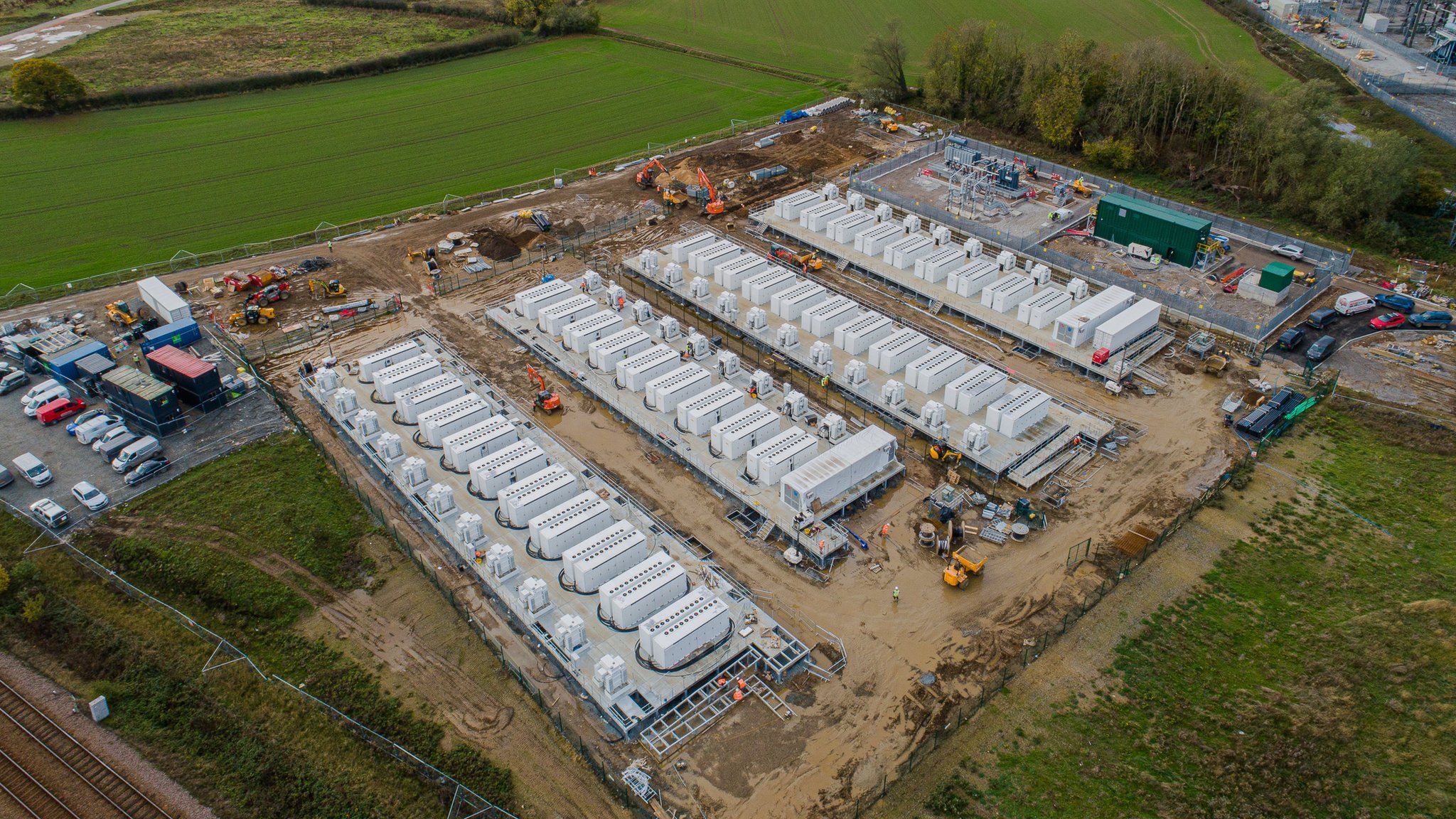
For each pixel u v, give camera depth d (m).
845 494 66.56
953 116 139.00
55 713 51.50
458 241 102.38
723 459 70.31
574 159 126.75
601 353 79.81
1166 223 94.94
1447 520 62.94
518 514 63.12
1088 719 51.12
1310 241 101.12
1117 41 162.75
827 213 103.62
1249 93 113.31
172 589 60.31
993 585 60.25
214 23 181.62
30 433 73.75
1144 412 75.38
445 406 73.00
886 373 79.94
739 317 88.31
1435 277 92.19
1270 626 56.19
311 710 52.50
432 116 143.12
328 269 97.62
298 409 77.38
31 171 122.31
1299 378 78.19
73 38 171.00
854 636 57.12
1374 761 46.88
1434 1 161.38
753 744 50.72
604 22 189.62
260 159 127.12
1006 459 68.94
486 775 48.94
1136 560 61.19
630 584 56.91
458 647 56.56
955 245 99.62
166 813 46.53
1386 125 123.25
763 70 160.62
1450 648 51.97
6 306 90.44
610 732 51.50
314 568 61.62
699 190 111.19
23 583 59.38
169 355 77.38
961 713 51.81
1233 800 46.16
